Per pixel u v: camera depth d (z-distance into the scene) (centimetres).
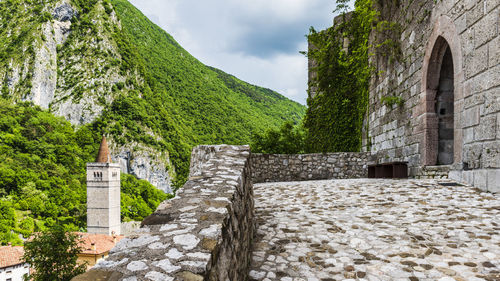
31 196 6338
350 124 1562
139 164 10438
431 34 831
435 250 346
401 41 1039
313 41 1706
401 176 973
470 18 655
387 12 1184
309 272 303
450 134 852
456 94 712
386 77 1173
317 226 440
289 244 376
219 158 393
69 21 12706
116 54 12519
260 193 738
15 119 9031
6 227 4800
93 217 5962
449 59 845
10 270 2947
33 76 10956
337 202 587
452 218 455
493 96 585
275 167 1201
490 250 340
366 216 483
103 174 5988
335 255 341
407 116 986
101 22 12975
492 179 584
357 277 290
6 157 7288
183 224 194
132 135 10812
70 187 7762
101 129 10588
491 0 589
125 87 11888
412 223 441
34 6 12775
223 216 208
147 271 139
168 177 10981
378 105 1256
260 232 421
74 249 1630
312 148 1725
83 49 12244
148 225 195
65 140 9506
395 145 1076
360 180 937
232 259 220
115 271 138
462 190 618
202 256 154
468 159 667
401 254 338
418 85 909
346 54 1594
